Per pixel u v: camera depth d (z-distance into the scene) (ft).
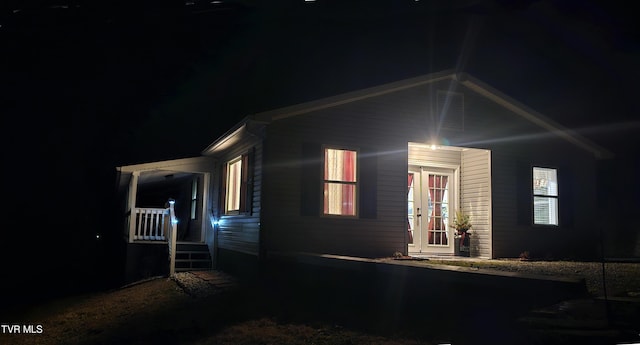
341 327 23.11
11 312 41.24
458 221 42.52
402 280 24.16
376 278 25.75
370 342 20.58
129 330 27.73
